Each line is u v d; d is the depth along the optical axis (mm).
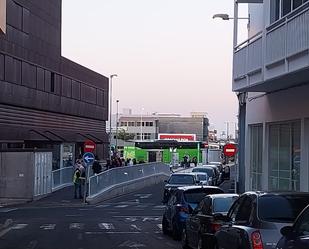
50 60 51438
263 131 23891
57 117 53750
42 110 49656
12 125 42844
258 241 8578
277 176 22469
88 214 27031
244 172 28641
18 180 34219
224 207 12906
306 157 19328
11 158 34281
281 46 17047
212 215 12430
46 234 19094
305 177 19359
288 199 9180
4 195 34188
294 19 16000
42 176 36156
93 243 16719
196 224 13578
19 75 44094
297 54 15766
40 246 16094
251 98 25578
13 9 42875
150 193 41844
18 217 25438
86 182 33781
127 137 145250
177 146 78562
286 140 21578
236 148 34531
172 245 16234
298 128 20375
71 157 56219
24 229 20734
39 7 48688
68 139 54375
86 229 20672
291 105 20484
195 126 154000
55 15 52844
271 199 9188
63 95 55031
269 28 18328
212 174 41688
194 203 17281
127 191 42219
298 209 9031
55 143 52094
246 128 26641
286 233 7523
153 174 52656
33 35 47281
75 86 59031
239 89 21703
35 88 47562
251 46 19984
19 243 16781
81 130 61562
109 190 37375
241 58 21328
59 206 31938
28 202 33781
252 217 9078
